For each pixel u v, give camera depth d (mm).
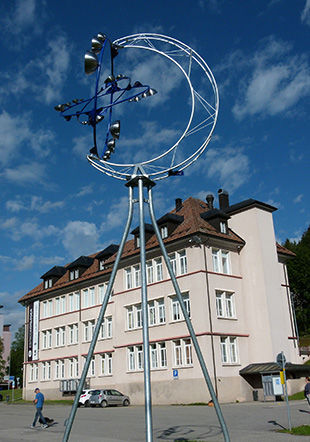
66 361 50875
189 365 35938
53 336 53688
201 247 38125
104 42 15445
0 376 84688
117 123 15859
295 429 17109
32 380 55562
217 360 35812
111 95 16078
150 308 40688
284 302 42656
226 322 37906
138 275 42906
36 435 20016
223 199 46875
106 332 46500
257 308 39656
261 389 37031
